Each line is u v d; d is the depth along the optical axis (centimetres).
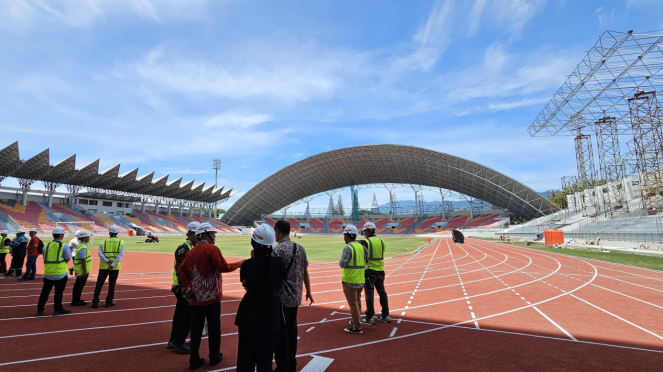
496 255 2511
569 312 796
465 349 547
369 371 457
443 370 463
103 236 5181
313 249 3169
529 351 541
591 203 5116
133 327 655
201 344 570
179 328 525
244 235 8225
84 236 838
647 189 3566
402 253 2677
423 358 506
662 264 1848
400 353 526
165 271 1534
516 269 1645
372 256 704
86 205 6525
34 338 582
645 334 632
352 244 636
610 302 906
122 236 5750
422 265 1827
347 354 520
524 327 674
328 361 490
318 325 675
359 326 620
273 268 389
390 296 983
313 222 10594
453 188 8856
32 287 1072
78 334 607
